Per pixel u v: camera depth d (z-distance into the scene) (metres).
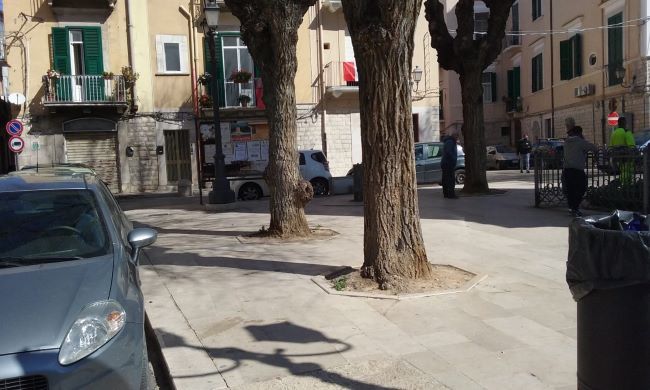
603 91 26.36
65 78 23.30
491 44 14.66
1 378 2.96
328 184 18.50
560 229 9.55
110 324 3.35
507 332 4.89
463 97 15.17
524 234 9.23
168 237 10.34
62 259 4.07
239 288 6.49
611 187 11.09
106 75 23.62
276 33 9.25
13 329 3.15
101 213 4.61
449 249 8.23
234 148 20.61
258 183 19.05
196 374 4.28
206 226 11.62
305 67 25.25
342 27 25.55
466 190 15.35
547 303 5.63
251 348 4.75
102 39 23.89
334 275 6.81
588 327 3.05
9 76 22.95
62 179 5.08
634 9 23.81
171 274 7.30
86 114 23.89
